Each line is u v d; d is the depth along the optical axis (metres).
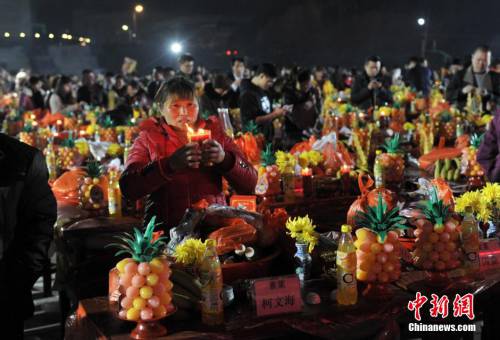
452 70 17.44
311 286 2.93
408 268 3.12
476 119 8.56
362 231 2.77
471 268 3.02
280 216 3.35
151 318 2.41
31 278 2.73
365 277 2.73
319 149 5.59
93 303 2.81
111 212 4.39
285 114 8.38
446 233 2.83
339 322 2.64
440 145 6.75
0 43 50.19
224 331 2.50
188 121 3.40
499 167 4.52
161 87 3.45
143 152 3.40
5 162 2.69
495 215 3.49
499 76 9.62
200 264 2.68
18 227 2.74
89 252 4.12
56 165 6.20
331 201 4.93
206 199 3.44
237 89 9.08
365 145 6.81
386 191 3.93
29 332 4.82
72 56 48.91
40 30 51.84
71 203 4.77
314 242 2.99
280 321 2.58
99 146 6.74
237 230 3.16
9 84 20.98
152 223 2.52
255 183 3.49
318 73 15.94
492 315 3.10
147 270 2.41
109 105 13.37
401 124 8.79
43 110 13.04
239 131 7.27
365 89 10.48
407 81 14.79
